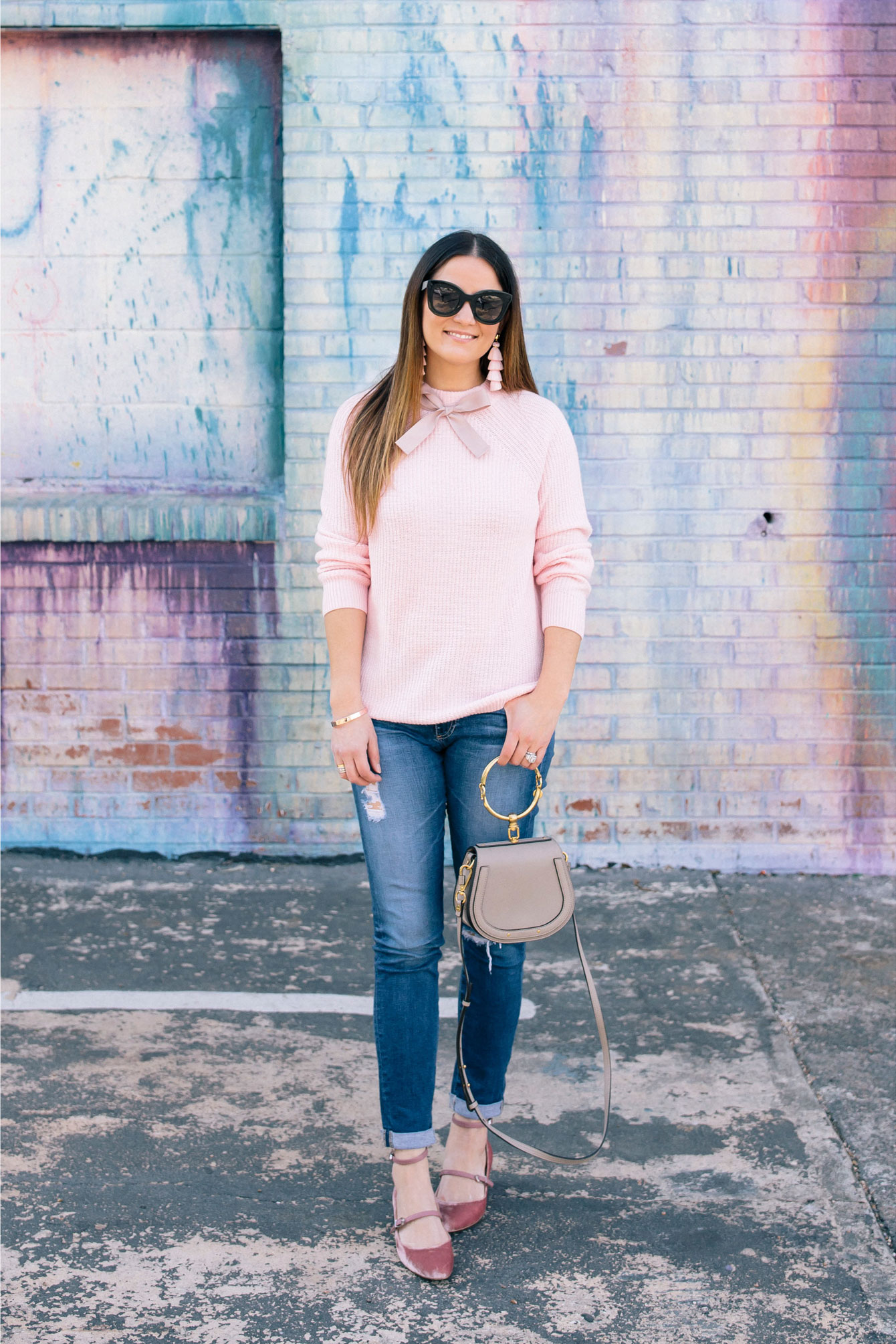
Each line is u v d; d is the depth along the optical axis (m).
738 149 3.99
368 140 4.01
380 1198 2.48
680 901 4.01
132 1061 3.00
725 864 4.28
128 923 3.82
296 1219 2.41
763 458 4.11
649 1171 2.57
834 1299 2.19
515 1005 2.36
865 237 4.02
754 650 4.19
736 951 3.64
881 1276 2.25
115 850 4.35
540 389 4.10
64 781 4.32
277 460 4.32
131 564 4.20
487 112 3.99
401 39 3.96
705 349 4.07
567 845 4.28
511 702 2.22
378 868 2.25
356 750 2.22
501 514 2.18
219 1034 3.13
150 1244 2.33
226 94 4.14
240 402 4.29
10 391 4.30
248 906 3.95
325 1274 2.25
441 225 4.05
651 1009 3.28
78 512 4.14
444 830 2.34
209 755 4.29
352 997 3.35
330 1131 2.71
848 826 4.26
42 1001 3.30
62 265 4.25
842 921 3.87
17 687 4.27
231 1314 2.14
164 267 4.24
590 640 4.19
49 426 4.32
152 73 4.14
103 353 4.29
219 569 4.20
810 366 4.07
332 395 4.12
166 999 3.32
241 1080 2.92
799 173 4.00
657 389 4.09
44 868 4.25
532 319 4.07
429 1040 2.27
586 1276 2.25
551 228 4.04
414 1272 2.24
